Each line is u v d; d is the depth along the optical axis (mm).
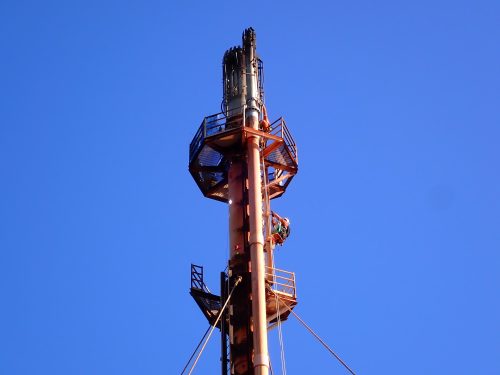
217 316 51656
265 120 57656
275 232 56125
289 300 52969
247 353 49469
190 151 58469
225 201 60469
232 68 59625
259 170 54812
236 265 52375
